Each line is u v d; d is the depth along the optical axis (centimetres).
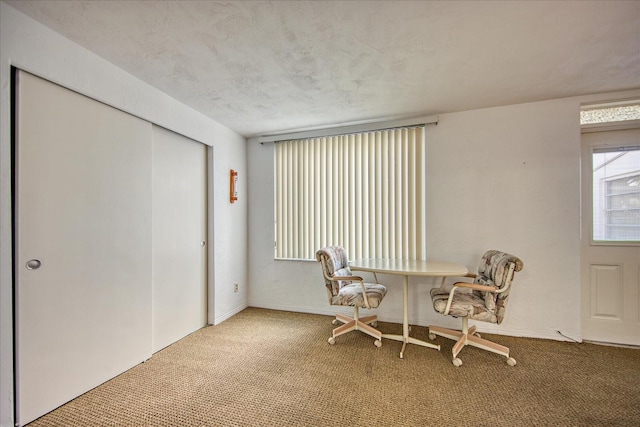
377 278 315
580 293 258
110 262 202
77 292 181
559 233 262
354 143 330
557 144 262
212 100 261
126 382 198
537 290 267
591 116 270
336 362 224
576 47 181
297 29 163
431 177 299
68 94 176
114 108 205
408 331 274
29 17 153
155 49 183
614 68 207
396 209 312
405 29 163
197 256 296
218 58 193
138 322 223
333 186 337
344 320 296
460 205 290
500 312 218
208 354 239
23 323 155
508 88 239
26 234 157
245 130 348
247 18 153
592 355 233
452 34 168
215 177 313
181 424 157
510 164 275
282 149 362
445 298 236
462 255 289
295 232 355
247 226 373
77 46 177
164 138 255
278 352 242
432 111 289
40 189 163
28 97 157
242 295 362
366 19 155
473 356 232
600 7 145
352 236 329
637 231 253
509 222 275
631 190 254
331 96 253
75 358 180
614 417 160
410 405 171
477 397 178
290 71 211
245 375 206
